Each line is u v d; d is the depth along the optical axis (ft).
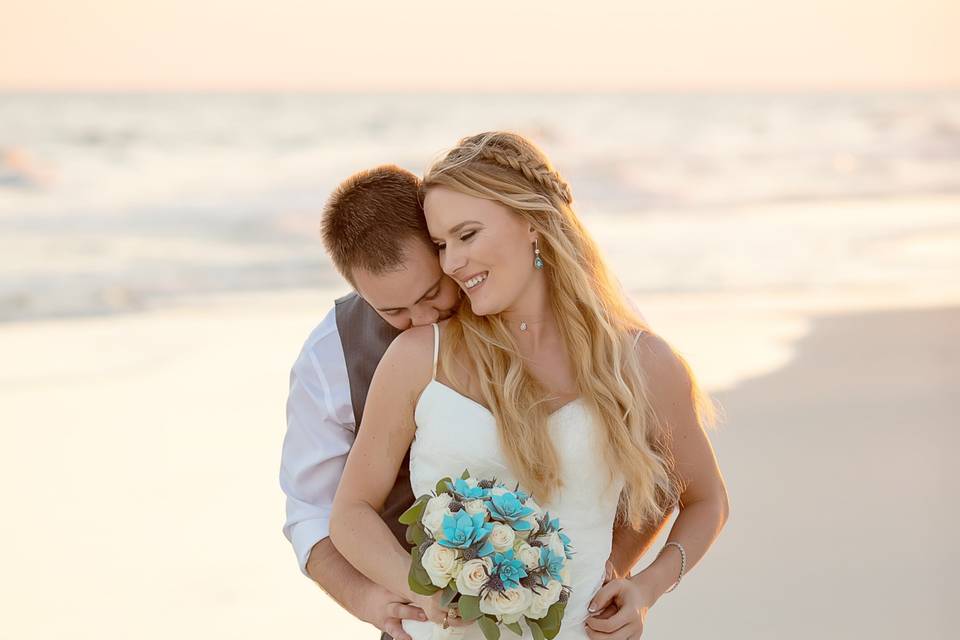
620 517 9.70
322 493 9.70
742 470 23.17
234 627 17.30
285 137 122.11
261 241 68.33
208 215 75.41
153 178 89.51
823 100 181.88
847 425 26.43
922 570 18.33
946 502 21.48
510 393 8.63
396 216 8.84
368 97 158.71
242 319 45.09
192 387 32.58
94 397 31.55
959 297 45.50
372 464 8.87
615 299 9.29
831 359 33.30
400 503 9.52
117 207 77.46
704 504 9.50
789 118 151.94
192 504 22.79
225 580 19.17
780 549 19.20
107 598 18.38
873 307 43.14
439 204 8.57
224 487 23.82
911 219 74.38
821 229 69.15
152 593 18.58
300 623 17.46
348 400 9.68
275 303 50.06
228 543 20.83
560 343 9.04
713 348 34.99
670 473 9.42
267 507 22.70
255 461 25.58
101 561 19.92
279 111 142.41
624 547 9.57
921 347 35.04
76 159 95.40
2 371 34.96
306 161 106.01
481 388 8.75
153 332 41.98
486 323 8.91
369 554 8.62
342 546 8.78
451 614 8.06
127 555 20.16
